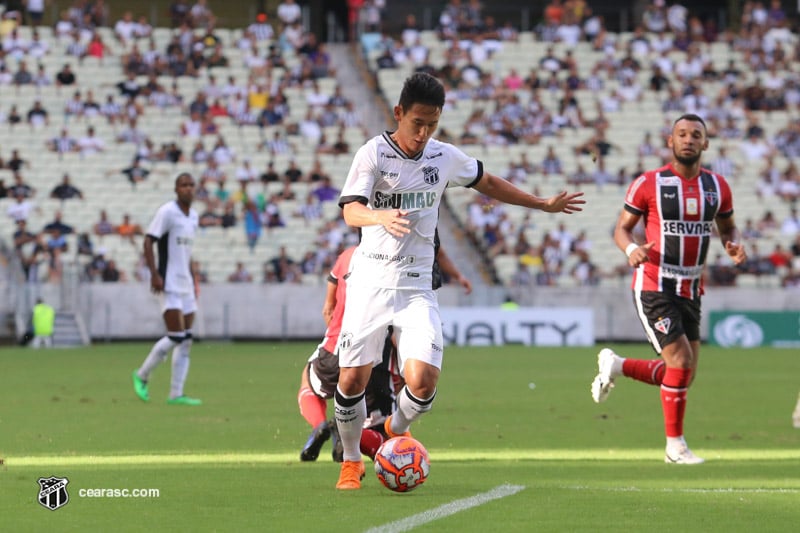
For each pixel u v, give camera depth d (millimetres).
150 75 139000
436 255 27469
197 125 132625
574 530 21578
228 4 155625
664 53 151125
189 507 24359
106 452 35562
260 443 38219
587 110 142250
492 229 123750
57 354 93562
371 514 23328
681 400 34219
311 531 21266
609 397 58094
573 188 131375
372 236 26484
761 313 117438
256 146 132000
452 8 154375
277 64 143375
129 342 112438
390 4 160000
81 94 135875
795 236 128375
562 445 38594
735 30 166375
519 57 148750
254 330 114312
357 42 153375
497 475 30469
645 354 95562
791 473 31281
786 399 57938
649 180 34906
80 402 53312
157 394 57969
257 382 66250
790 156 139000
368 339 26531
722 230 35969
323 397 32812
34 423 44250
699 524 22359
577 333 114438
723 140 139375
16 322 108875
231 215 122125
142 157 127938
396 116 25797
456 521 22453
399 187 26125
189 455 34906
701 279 35188
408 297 26562
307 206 124250
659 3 157875
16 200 120312
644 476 30438
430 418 47688
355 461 27594
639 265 33938
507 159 135000
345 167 131375
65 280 111375
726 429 44406
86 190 125062
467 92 141875
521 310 114250
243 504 24781
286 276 117562
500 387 63625
